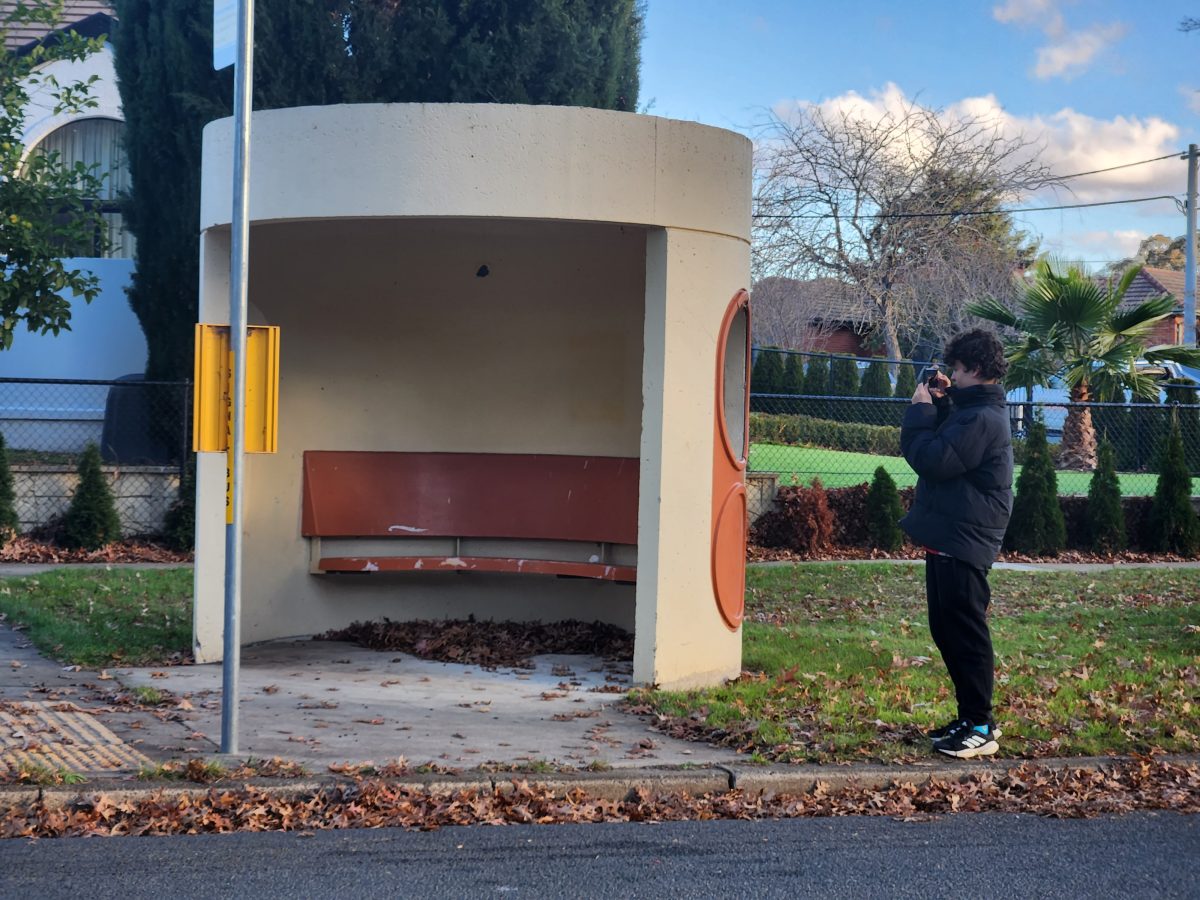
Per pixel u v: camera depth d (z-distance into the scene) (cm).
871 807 562
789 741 639
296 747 610
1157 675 848
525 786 556
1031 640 1002
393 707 714
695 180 775
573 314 966
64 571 1180
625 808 551
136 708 682
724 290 800
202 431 589
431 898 435
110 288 1698
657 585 769
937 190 3139
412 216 748
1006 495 627
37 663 804
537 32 1487
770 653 913
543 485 968
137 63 1462
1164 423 2086
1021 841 514
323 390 953
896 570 1402
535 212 742
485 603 1002
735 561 840
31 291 1294
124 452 1541
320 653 891
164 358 1470
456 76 1474
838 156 3105
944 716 700
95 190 1439
